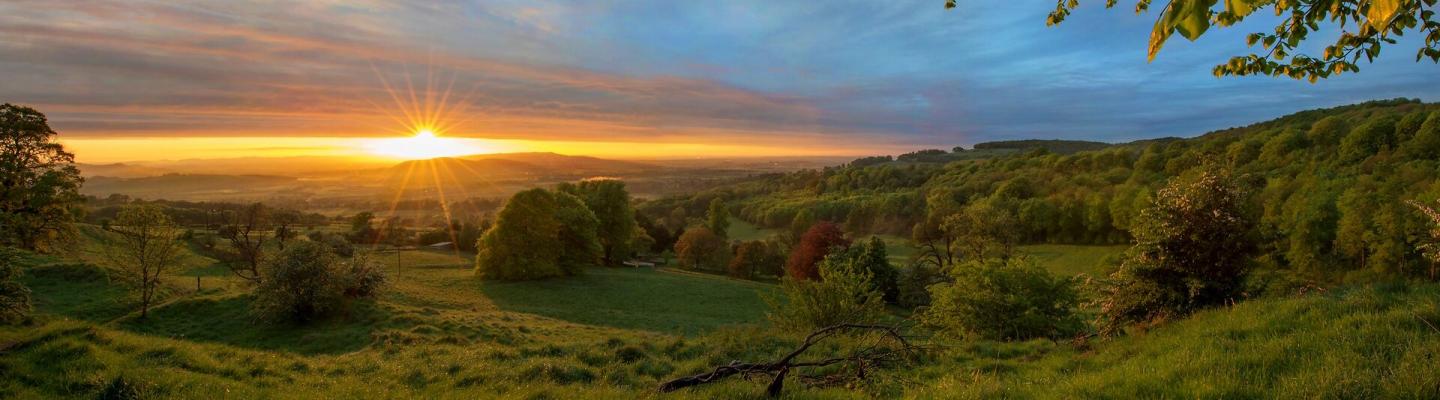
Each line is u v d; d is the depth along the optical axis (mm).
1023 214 78188
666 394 10289
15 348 12836
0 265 18547
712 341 17500
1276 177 66812
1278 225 48344
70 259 42562
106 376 11203
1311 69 4883
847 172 158625
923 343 14281
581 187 75562
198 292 37906
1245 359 7938
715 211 98188
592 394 10836
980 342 15617
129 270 33625
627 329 37031
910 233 93500
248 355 15602
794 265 60500
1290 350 7977
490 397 11234
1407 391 5773
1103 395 7352
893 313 45438
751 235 116812
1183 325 11984
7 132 31562
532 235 55438
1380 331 8109
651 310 45406
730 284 57938
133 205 34531
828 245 57375
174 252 35031
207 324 31438
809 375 10773
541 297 48719
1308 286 13000
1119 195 67000
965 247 47000
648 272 65562
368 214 90688
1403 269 39219
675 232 100312
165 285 38156
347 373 14688
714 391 9914
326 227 99125
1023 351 14070
